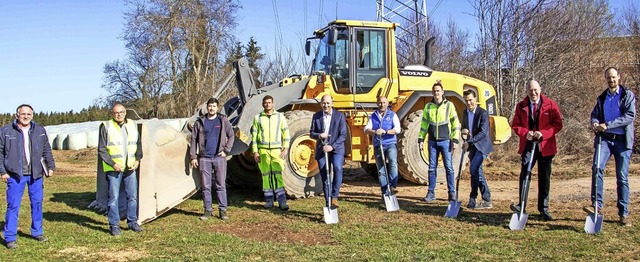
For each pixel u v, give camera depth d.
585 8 18.62
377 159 8.16
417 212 7.38
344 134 7.50
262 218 7.16
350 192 9.27
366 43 9.55
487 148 7.39
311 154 8.63
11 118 43.97
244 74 8.90
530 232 5.98
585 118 15.27
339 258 5.14
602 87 16.12
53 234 6.35
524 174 6.35
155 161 7.00
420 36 21.45
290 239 6.00
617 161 6.20
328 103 7.45
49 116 47.56
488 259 5.00
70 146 21.41
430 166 8.22
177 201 7.21
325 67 9.62
